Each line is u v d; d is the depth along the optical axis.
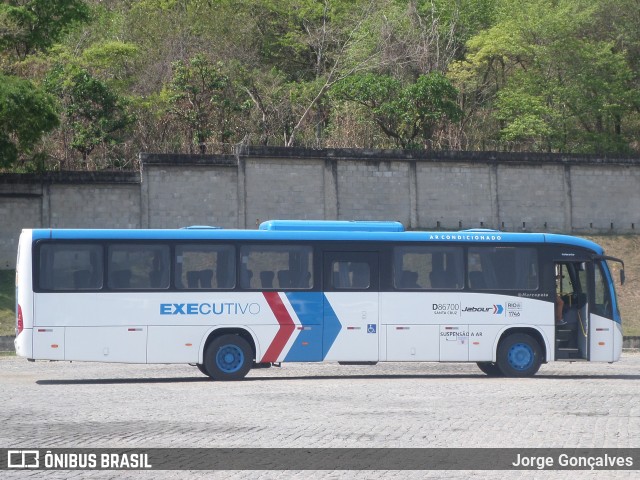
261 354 25.22
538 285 26.53
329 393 21.66
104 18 68.62
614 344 26.84
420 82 55.16
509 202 50.16
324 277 25.64
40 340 24.25
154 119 55.97
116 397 20.84
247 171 47.16
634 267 47.91
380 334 25.72
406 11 63.34
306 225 25.88
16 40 48.31
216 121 55.62
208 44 65.31
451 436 14.98
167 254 25.02
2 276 43.44
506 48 59.25
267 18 73.62
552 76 59.72
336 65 63.59
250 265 25.39
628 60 63.50
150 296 24.80
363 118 57.09
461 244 26.30
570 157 50.81
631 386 23.62
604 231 51.00
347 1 74.06
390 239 26.05
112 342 24.56
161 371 29.14
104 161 52.06
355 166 48.59
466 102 62.22
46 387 23.38
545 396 21.00
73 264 24.59
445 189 49.50
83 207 45.38
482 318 26.14
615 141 60.47
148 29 66.69
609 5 61.94
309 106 60.94
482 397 20.78
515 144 60.06
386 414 17.77
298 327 25.41
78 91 51.78
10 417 17.36
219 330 25.31
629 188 51.44
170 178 46.31
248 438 14.77
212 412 18.09
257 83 61.84
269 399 20.41
